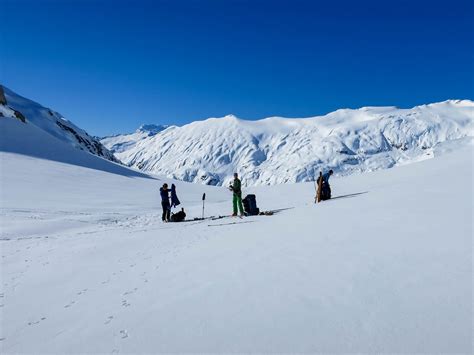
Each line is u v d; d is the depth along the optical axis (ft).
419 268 14.78
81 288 20.25
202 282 17.78
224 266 20.26
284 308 13.07
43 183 105.50
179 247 29.99
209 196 134.21
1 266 27.61
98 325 14.21
